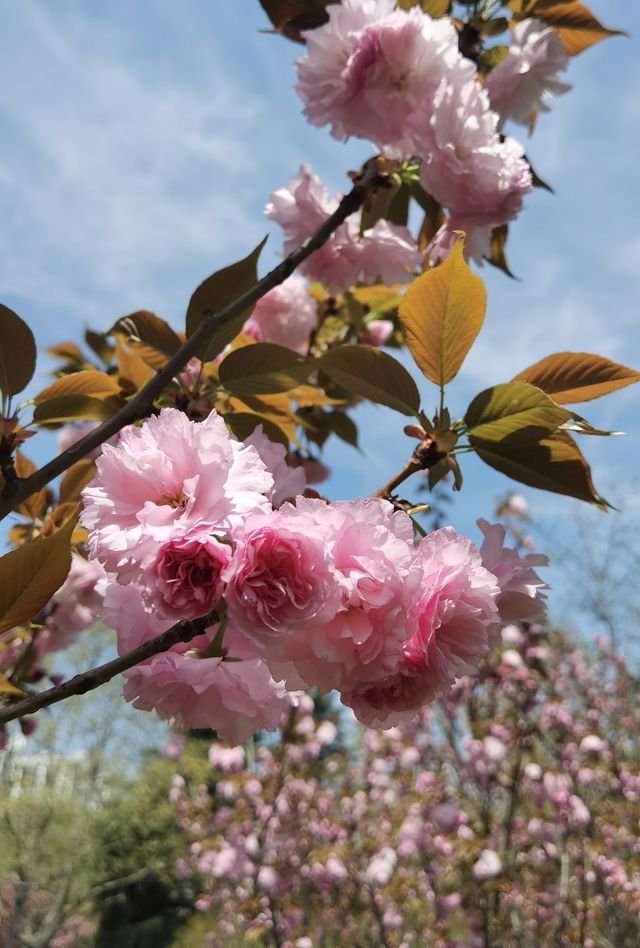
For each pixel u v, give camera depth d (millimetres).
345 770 2783
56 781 5184
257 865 2111
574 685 2238
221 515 278
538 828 1842
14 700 499
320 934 2275
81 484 559
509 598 354
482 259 514
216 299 461
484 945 1655
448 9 594
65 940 5312
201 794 3104
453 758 1930
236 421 485
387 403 386
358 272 608
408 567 291
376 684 298
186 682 313
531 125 593
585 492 370
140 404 420
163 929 5152
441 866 2004
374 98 501
